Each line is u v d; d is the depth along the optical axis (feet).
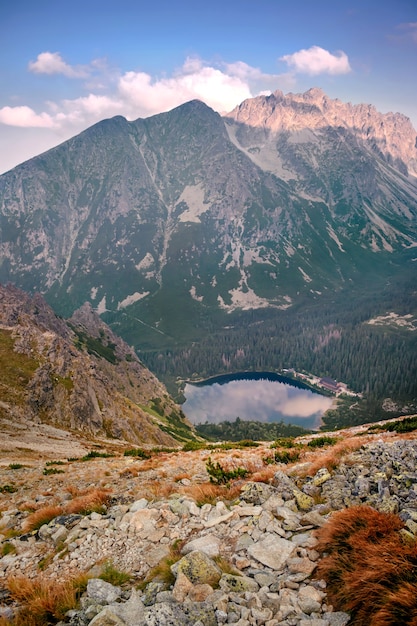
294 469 52.13
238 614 21.89
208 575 25.59
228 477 52.24
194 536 33.37
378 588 20.88
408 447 52.80
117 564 30.48
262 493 40.42
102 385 327.88
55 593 26.35
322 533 28.73
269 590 23.97
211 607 22.35
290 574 25.30
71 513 43.83
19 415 216.54
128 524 36.73
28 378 248.52
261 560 27.09
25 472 83.66
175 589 24.48
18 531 42.11
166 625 21.07
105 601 25.04
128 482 65.10
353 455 52.80
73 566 30.94
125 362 642.22
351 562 24.04
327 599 22.41
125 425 284.61
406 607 19.22
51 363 277.23
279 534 30.86
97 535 35.32
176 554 30.40
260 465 69.87
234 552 29.48
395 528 26.84
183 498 43.14
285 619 21.22
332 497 36.52
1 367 247.70
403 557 22.71
